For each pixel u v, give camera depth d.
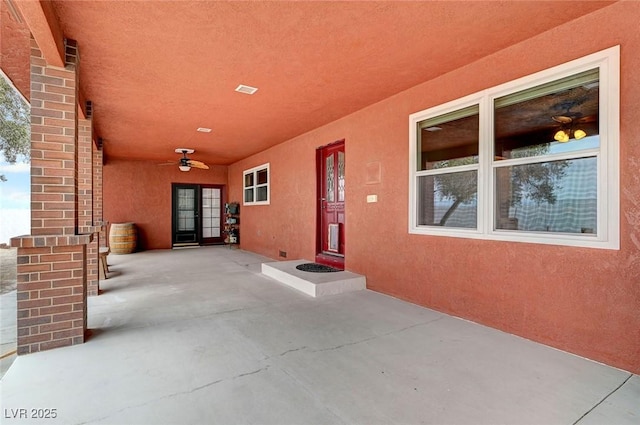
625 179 2.42
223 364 2.49
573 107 2.73
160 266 6.89
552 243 2.81
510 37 2.92
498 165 3.22
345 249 5.31
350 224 5.19
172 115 5.18
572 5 2.46
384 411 1.91
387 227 4.48
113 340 2.94
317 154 6.18
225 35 2.82
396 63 3.40
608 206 2.49
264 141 7.19
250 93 4.22
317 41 2.94
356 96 4.37
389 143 4.44
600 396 2.07
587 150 2.63
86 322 3.12
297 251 6.81
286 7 2.43
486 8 2.47
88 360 2.54
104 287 4.99
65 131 2.82
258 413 1.89
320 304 4.07
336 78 3.77
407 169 4.17
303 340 2.96
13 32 2.79
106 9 2.41
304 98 4.43
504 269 3.15
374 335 3.07
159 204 10.07
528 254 2.97
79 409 1.91
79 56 3.13
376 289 4.68
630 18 2.38
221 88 4.05
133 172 9.73
